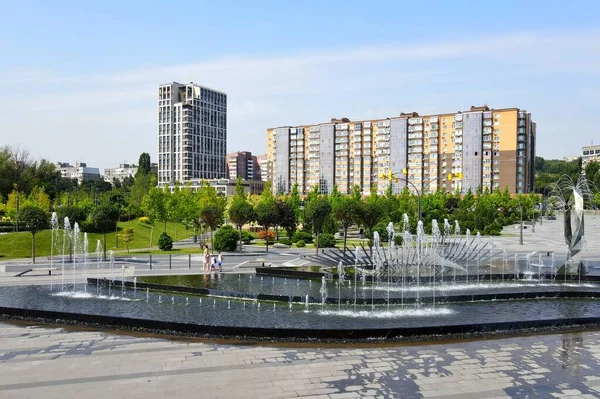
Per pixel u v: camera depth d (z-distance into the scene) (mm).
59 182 119250
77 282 26859
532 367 12945
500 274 27531
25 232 44281
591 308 20156
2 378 12117
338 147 126125
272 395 11016
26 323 18094
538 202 101938
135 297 22531
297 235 51062
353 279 27047
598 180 107312
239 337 15750
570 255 28016
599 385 11648
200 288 23391
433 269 30062
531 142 131125
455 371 12633
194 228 58719
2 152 84625
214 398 10828
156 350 14523
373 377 12195
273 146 139500
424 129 115188
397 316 18469
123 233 42875
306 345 15016
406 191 76938
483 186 107438
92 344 15211
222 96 176125
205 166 166000
